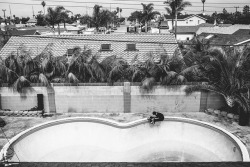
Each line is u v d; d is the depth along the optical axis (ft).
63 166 6.17
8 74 56.18
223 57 49.80
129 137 50.21
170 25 253.85
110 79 57.41
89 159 46.09
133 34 84.58
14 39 80.94
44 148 48.01
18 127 50.98
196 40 66.69
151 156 46.26
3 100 57.11
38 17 277.23
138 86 56.03
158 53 74.33
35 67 58.95
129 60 72.49
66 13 162.81
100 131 51.90
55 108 57.98
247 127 49.52
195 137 50.19
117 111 58.13
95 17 188.14
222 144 45.27
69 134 51.90
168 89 56.24
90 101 57.47
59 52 76.07
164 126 52.90
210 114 56.18
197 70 54.49
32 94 56.85
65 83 56.24
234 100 50.60
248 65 49.55
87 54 59.00
